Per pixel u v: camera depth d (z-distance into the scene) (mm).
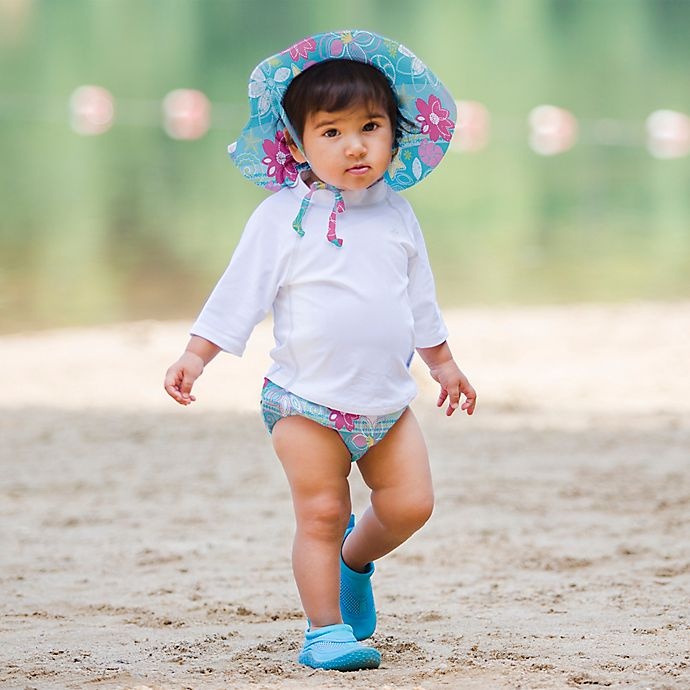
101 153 62812
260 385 26859
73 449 21594
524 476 19328
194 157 62656
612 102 81812
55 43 100562
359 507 17953
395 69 11250
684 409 24000
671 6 128125
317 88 10766
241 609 12961
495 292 37375
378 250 10914
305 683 9930
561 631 11844
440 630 12008
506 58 98875
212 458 21000
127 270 39688
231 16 115375
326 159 10797
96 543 16156
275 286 10930
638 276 39812
